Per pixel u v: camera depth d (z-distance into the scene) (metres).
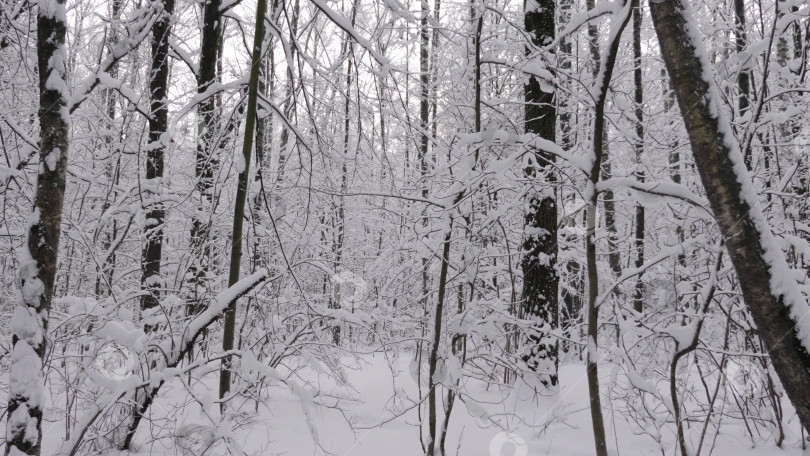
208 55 6.20
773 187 5.48
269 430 5.04
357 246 12.95
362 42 4.65
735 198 2.23
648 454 4.48
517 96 7.86
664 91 9.38
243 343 6.03
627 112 5.89
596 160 3.22
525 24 6.68
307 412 3.76
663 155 7.99
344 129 8.29
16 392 3.00
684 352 3.60
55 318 4.50
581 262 9.30
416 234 5.24
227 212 6.59
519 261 7.19
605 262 11.02
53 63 3.25
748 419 5.26
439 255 4.83
